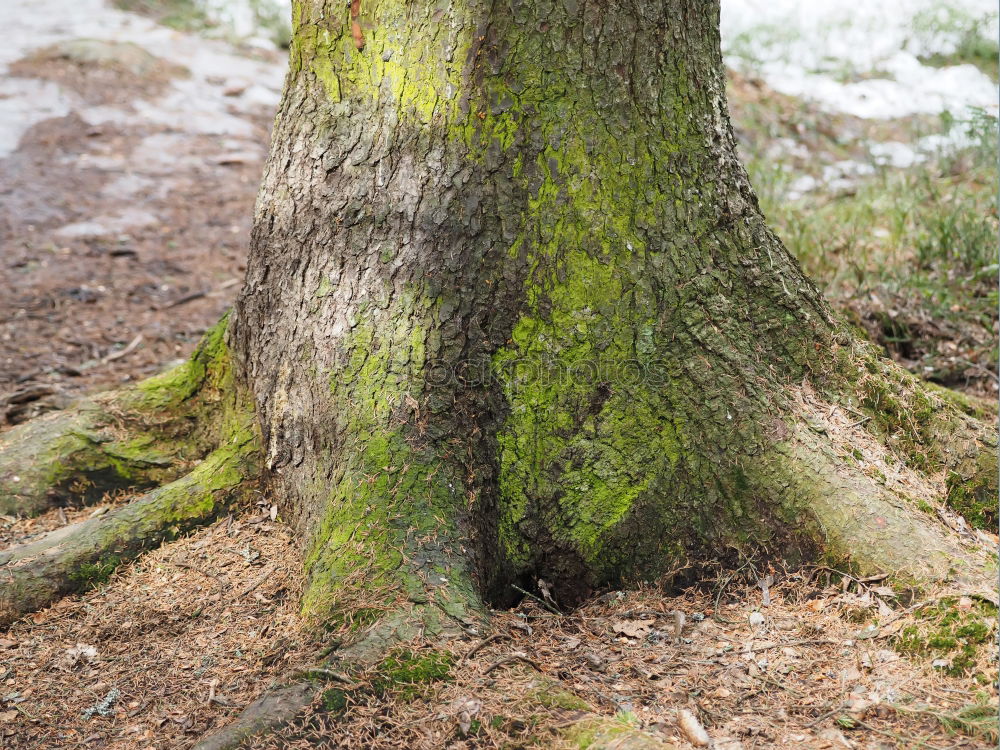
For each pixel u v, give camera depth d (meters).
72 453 3.54
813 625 2.62
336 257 2.94
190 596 2.93
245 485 3.25
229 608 2.87
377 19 2.81
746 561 2.86
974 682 2.32
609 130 2.79
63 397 4.42
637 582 2.90
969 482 3.08
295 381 3.04
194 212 7.18
